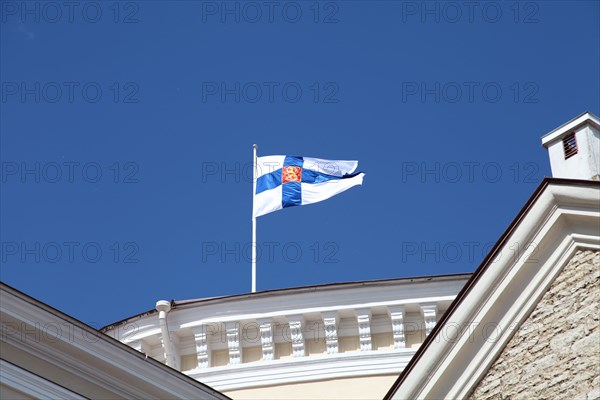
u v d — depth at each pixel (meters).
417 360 37.22
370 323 54.66
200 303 55.50
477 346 36.31
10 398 32.16
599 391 33.16
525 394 34.72
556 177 37.31
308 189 61.00
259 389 54.19
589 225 35.56
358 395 53.31
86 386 34.00
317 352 54.94
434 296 54.25
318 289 54.88
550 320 35.19
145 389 34.91
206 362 55.16
